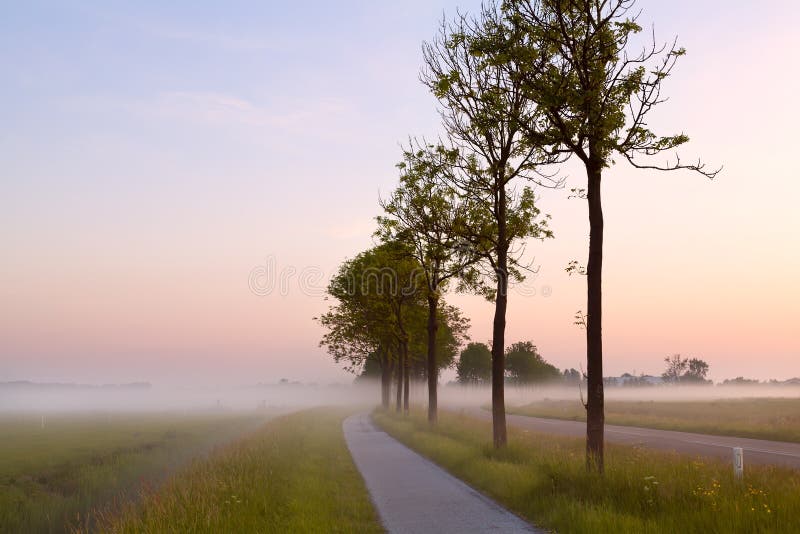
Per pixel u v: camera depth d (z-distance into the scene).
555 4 13.91
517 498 11.84
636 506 9.59
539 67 14.34
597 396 13.26
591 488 10.98
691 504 9.15
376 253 45.41
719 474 11.57
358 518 10.74
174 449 32.06
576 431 34.12
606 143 13.44
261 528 9.01
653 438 27.69
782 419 35.06
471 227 23.39
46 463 26.73
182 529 8.57
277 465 16.45
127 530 9.20
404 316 50.06
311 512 10.61
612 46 13.58
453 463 18.17
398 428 34.69
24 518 15.72
